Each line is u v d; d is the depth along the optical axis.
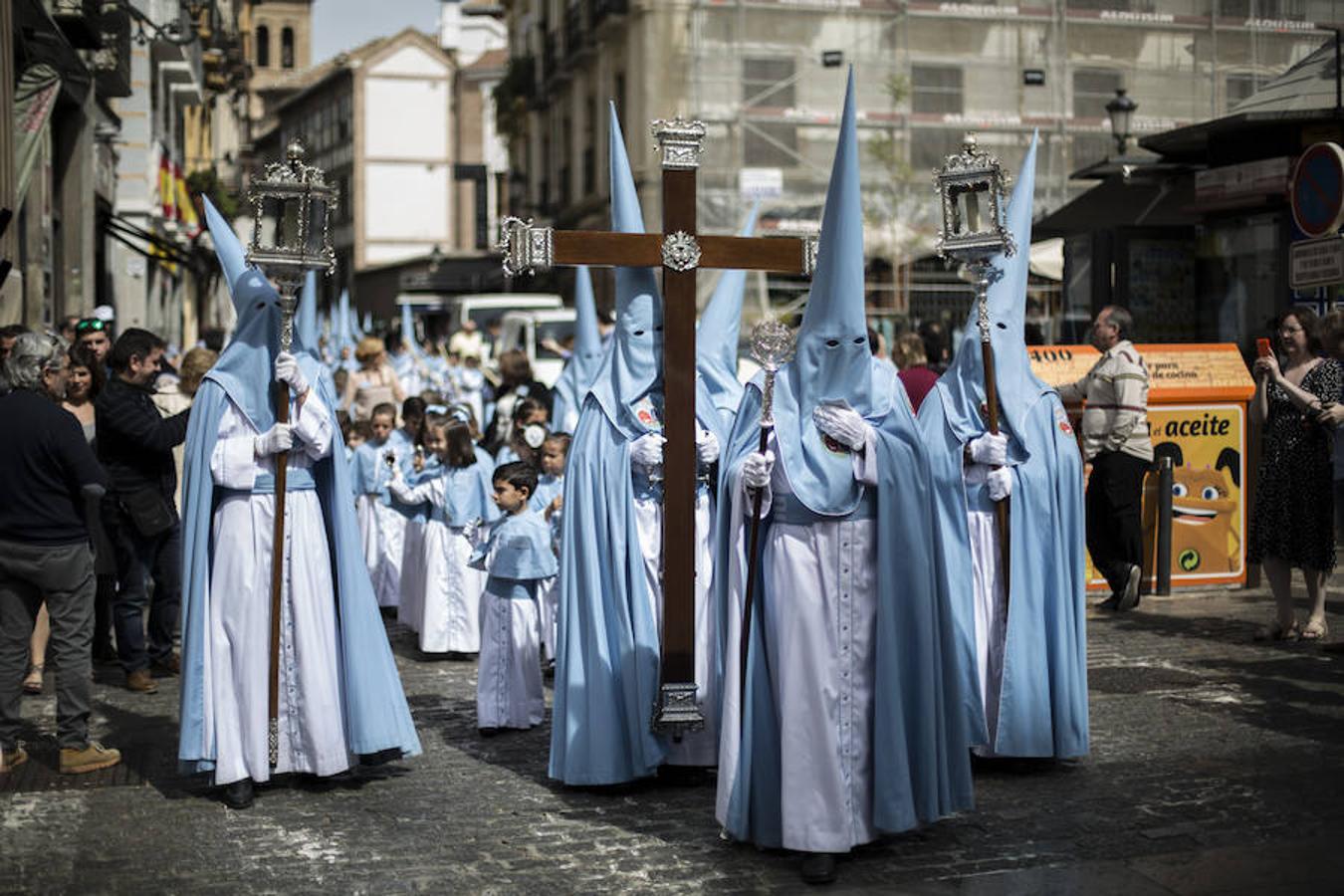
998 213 7.06
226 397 7.00
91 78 19.75
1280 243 14.75
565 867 5.96
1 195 14.19
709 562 7.34
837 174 5.90
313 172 6.79
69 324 12.57
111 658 10.29
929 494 6.13
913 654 6.02
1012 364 7.50
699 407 7.50
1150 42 30.27
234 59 44.72
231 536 6.96
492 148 69.44
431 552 10.48
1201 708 8.25
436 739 8.13
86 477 7.24
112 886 5.79
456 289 47.94
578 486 7.22
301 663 6.97
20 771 7.45
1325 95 14.98
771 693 6.07
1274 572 9.98
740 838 6.07
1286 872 5.77
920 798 6.01
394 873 5.91
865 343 5.96
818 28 29.89
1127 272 16.11
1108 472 11.34
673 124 6.93
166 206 29.86
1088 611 11.26
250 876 5.89
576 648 7.11
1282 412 9.86
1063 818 6.48
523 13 47.25
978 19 30.03
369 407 16.09
